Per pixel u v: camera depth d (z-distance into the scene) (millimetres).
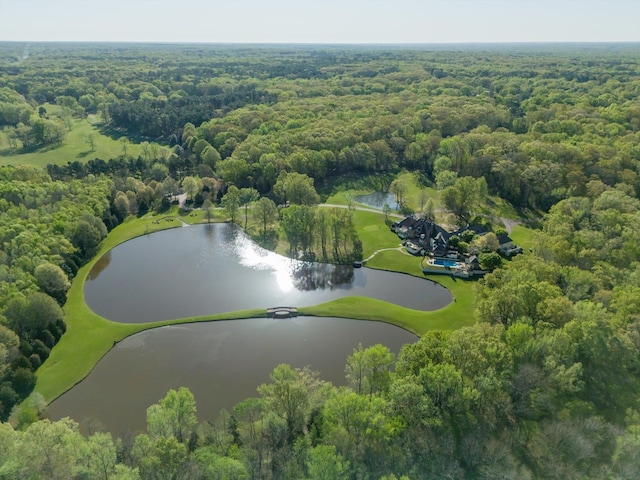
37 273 98812
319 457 52562
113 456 55312
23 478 53094
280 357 87562
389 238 136375
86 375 82688
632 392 67875
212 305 105312
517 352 69688
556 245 104688
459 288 110812
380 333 95062
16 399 74812
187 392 64562
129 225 147125
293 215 130375
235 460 55469
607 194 128500
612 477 55188
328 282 116188
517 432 63281
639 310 77562
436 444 60281
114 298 107688
